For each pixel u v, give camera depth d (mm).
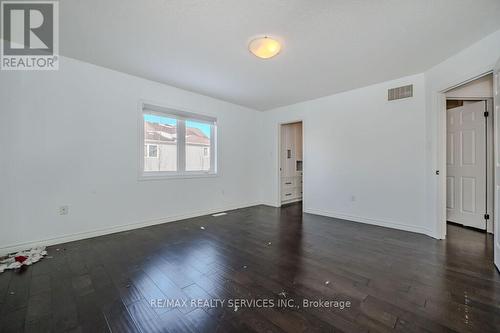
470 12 1882
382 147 3561
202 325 1379
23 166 2523
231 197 4848
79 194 2898
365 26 2088
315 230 3344
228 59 2781
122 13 1938
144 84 3471
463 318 1428
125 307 1550
